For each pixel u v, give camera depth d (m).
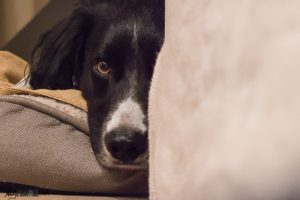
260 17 0.32
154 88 0.63
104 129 0.90
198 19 0.43
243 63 0.33
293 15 0.29
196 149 0.40
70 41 1.20
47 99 0.92
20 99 0.88
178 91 0.47
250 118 0.30
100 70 1.04
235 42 0.35
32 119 0.87
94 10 1.16
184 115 0.45
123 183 0.85
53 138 0.86
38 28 1.95
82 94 1.07
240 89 0.33
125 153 0.84
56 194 0.88
